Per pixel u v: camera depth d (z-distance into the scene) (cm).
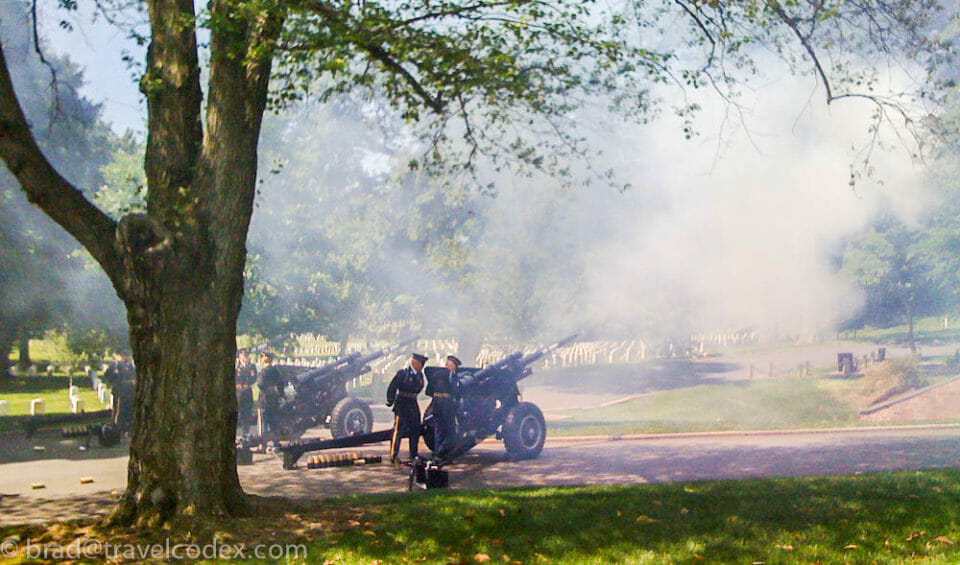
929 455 1258
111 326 2142
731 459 1232
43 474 1123
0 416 1927
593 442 1484
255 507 750
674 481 1015
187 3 754
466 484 1049
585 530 704
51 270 2205
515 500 831
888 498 822
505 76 779
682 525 718
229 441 735
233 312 743
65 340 2364
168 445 705
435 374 1177
